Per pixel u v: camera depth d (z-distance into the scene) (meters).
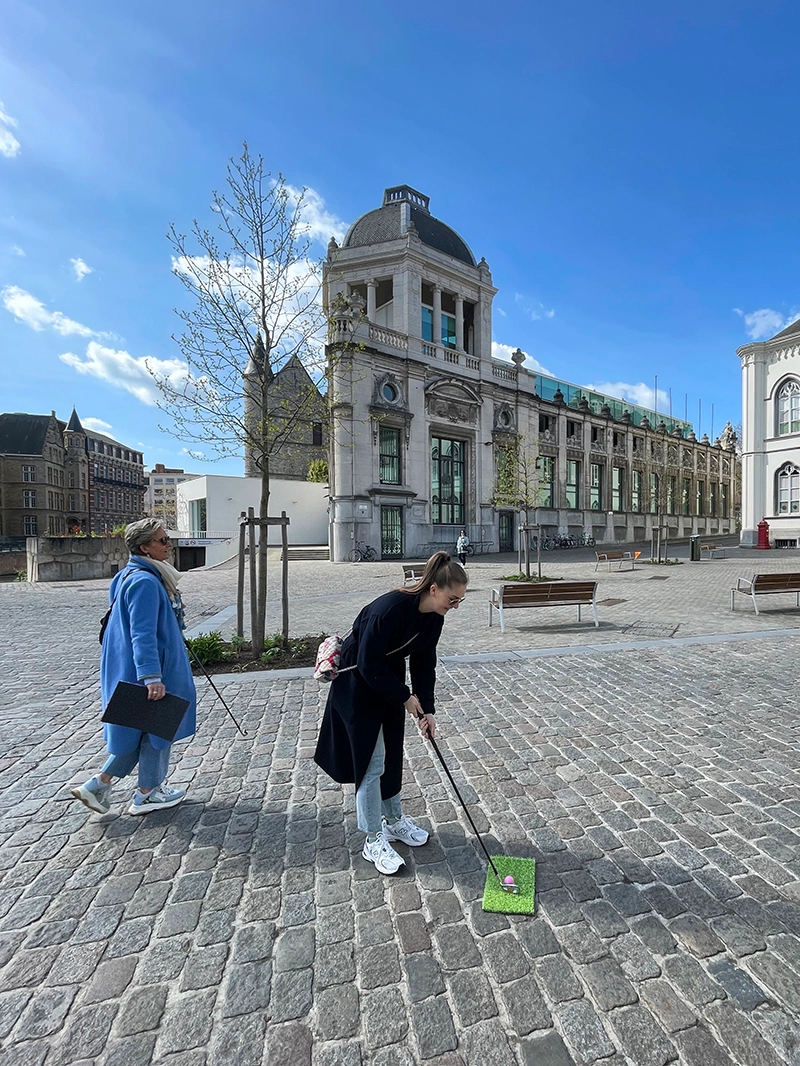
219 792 3.41
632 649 7.16
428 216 33.31
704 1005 1.82
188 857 2.73
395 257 30.11
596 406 45.75
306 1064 1.63
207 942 2.14
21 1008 1.84
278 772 3.68
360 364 27.59
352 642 2.53
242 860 2.70
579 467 40.44
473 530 32.88
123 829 2.99
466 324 34.94
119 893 2.45
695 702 5.02
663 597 12.73
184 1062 1.64
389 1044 1.70
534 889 2.43
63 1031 1.75
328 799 3.32
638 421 52.91
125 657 2.88
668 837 2.86
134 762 3.03
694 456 52.84
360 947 2.10
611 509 42.53
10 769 3.78
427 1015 1.80
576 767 3.71
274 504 40.03
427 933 2.18
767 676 5.86
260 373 7.25
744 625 8.90
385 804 2.79
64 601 13.20
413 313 30.17
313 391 7.41
